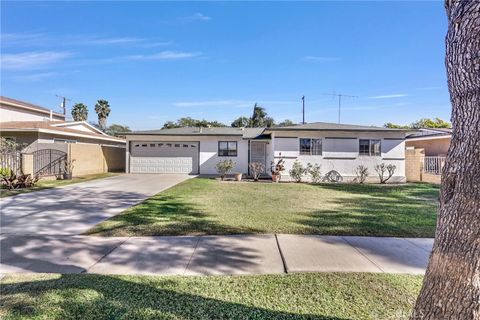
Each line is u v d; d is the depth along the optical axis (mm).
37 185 13188
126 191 11633
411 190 12531
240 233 5625
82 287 3361
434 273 1873
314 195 10867
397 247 4848
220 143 20703
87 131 23641
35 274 3768
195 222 6480
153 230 5824
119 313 2818
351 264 4098
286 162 16312
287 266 4016
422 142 20609
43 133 17266
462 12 1756
